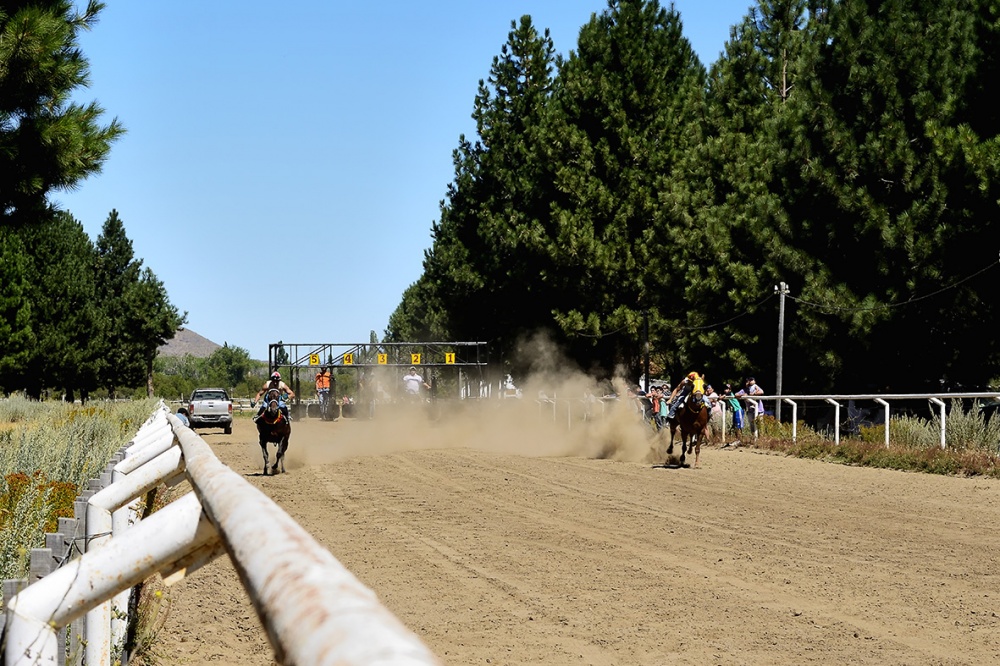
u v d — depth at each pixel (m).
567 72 42.56
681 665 6.52
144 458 6.09
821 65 30.64
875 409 28.86
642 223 41.03
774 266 30.70
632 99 41.31
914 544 10.79
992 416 20.14
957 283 26.97
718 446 25.17
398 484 17.17
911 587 8.70
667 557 10.12
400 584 8.94
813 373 30.42
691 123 40.88
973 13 28.91
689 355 34.66
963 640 7.04
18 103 16.33
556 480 17.59
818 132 29.78
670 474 18.61
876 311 27.67
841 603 8.14
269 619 1.20
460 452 25.11
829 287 29.03
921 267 27.23
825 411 30.34
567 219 40.19
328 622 1.05
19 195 16.84
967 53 28.50
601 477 18.09
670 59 43.47
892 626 7.43
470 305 49.72
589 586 8.81
